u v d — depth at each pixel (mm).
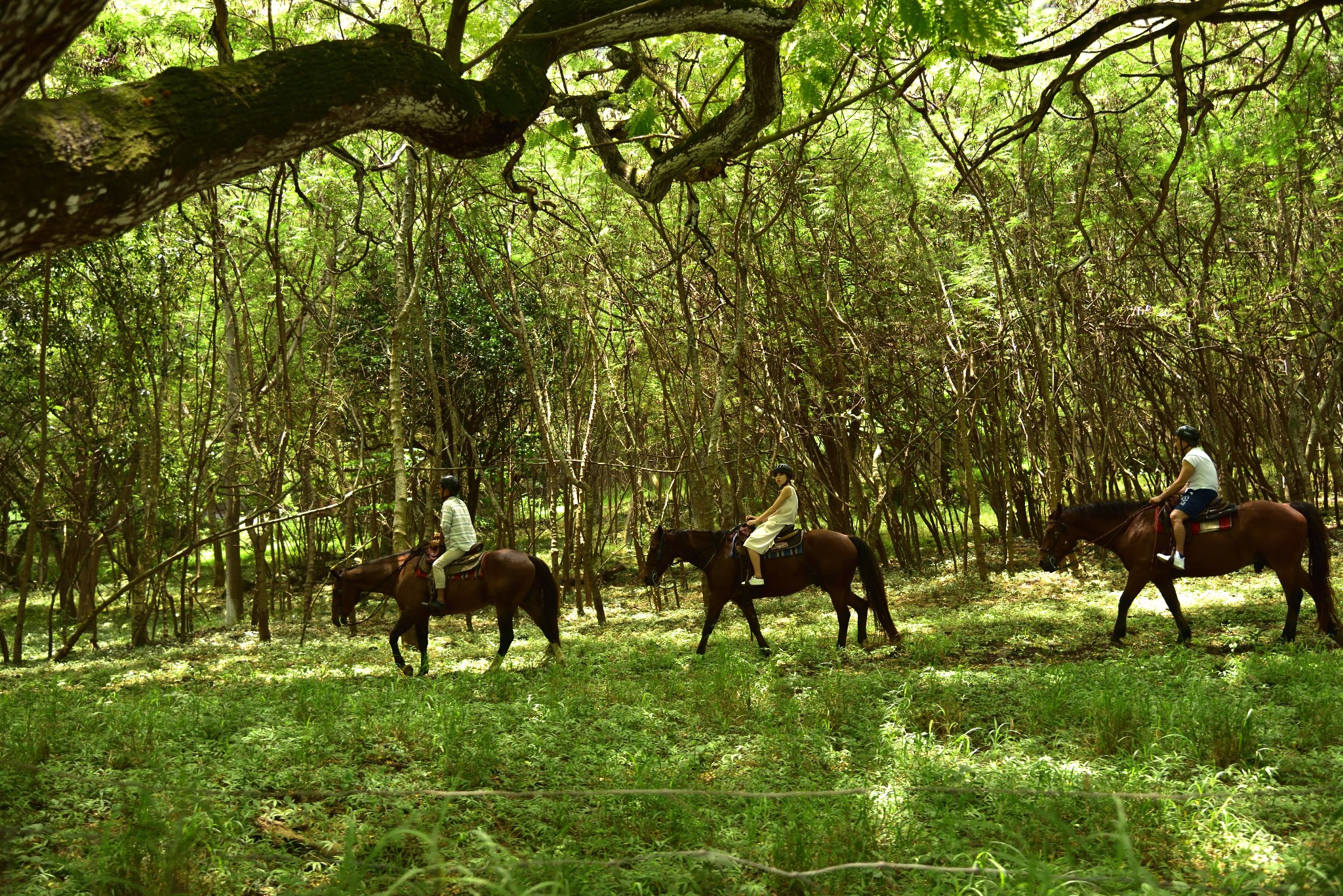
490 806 5660
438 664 11781
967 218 17422
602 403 17016
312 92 3896
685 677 9930
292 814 5418
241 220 15828
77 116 3318
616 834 5277
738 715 8016
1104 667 8969
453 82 4449
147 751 6656
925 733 7000
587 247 15195
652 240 16141
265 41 10336
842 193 15438
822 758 6555
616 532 24719
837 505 18562
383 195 15922
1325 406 17328
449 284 17641
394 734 7270
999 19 5719
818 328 16266
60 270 13828
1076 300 16281
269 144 3838
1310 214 16391
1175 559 10227
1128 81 15258
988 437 18688
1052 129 15672
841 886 4488
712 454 13586
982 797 5551
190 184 3656
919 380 17156
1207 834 4859
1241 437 17547
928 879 4418
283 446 15203
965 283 15953
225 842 4863
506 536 19672
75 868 4371
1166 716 6723
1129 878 3893
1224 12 7875
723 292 15461
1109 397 17328
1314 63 10391
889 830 5086
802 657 11039
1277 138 11289
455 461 18516
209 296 16594
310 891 3965
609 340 17031
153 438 15031
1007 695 8211
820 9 7340
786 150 14578
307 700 8578
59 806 5328
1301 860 4344
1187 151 13641
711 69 9625
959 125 16234
